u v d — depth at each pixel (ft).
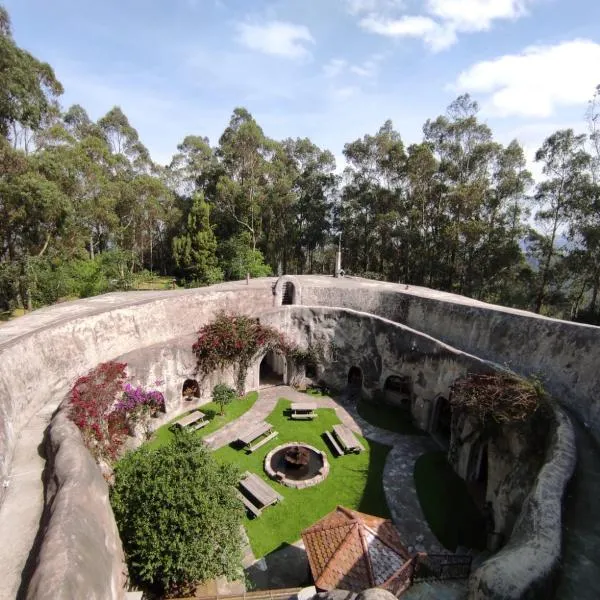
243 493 52.34
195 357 71.20
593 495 33.83
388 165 141.08
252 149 160.76
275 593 34.09
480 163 130.00
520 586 22.75
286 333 83.10
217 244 160.56
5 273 100.42
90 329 61.93
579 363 52.01
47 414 48.11
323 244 175.32
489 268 125.49
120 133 189.98
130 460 39.24
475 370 56.75
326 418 72.02
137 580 33.83
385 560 36.04
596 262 106.63
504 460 45.91
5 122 104.58
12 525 30.81
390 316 88.89
